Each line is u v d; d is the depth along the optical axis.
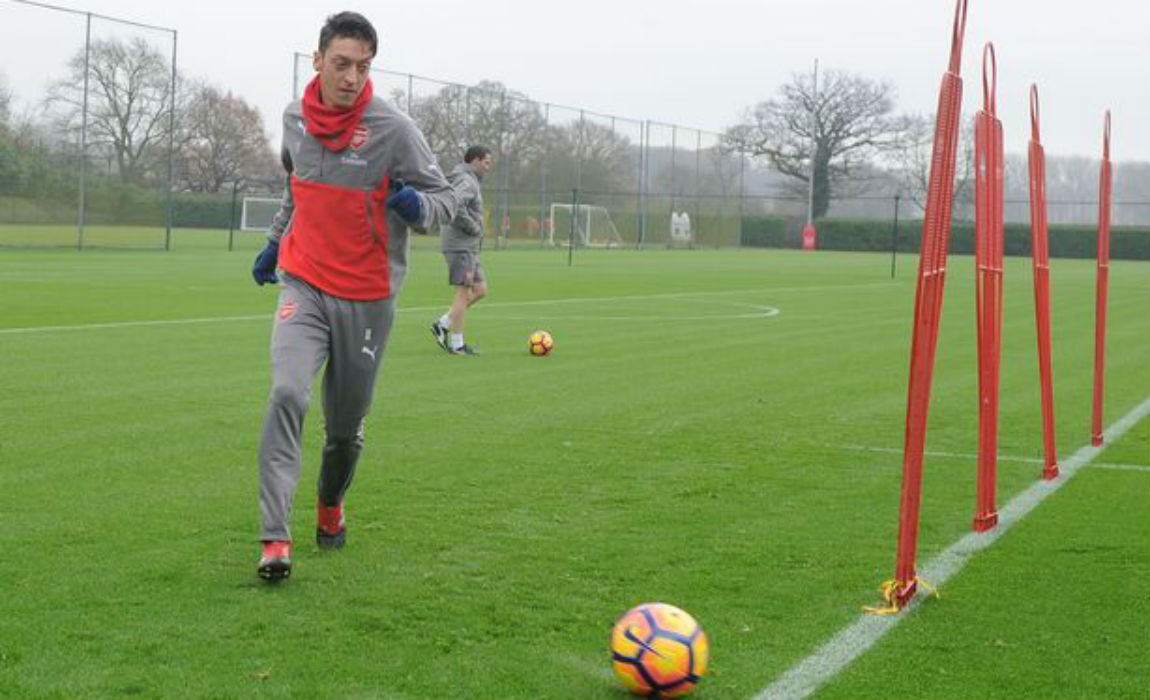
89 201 37.28
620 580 5.63
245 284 23.83
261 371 12.05
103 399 10.25
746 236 75.06
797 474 8.09
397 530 6.42
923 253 5.23
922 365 5.30
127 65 37.56
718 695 4.32
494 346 15.05
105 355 13.01
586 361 13.81
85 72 36.75
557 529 6.52
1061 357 15.77
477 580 5.58
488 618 5.06
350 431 5.89
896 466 8.44
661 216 62.44
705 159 65.69
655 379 12.47
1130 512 7.26
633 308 22.03
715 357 14.55
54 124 36.38
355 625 4.93
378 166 5.57
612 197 59.22
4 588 5.27
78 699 4.12
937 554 6.25
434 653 4.64
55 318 16.67
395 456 8.34
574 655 4.66
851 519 6.92
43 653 4.53
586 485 7.59
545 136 55.03
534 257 45.12
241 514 6.64
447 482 7.58
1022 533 6.72
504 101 52.59
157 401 10.21
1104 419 10.78
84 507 6.71
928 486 7.88
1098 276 9.46
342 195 5.56
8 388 10.66
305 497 7.09
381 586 5.45
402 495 7.22
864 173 84.19
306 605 5.16
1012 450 9.25
